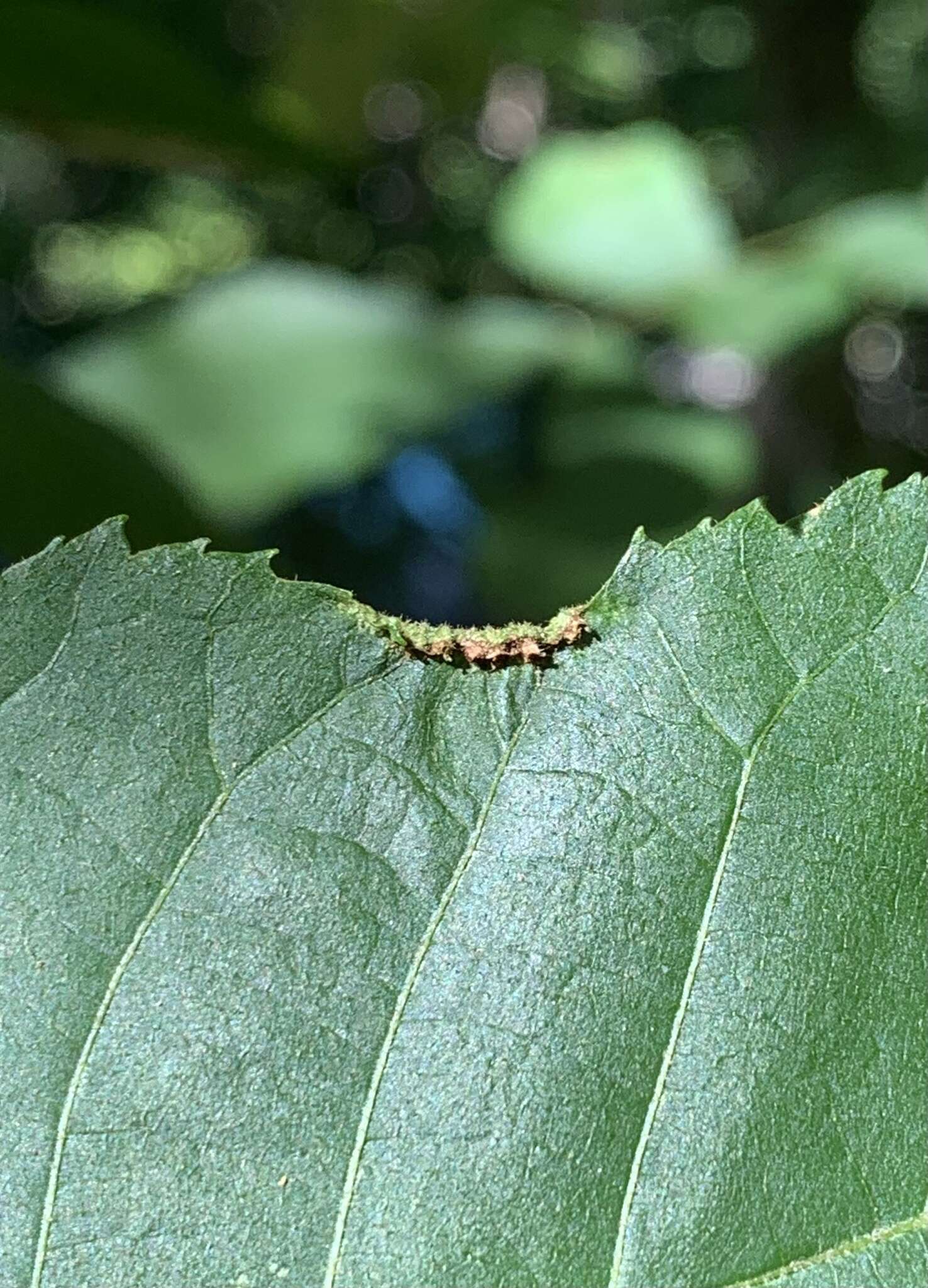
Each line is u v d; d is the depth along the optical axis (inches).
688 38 17.2
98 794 3.2
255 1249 3.0
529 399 8.6
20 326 20.8
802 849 3.2
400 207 18.5
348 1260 3.0
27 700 3.2
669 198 7.5
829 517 3.3
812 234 7.3
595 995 3.2
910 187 12.7
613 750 3.3
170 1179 3.1
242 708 3.2
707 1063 3.2
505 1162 3.1
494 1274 3.0
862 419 14.5
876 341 15.1
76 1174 3.0
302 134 5.8
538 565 7.4
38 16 5.0
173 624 3.2
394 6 9.2
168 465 5.4
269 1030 3.1
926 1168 3.1
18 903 3.1
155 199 21.2
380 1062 3.1
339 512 10.5
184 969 3.1
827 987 3.2
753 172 16.0
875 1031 3.2
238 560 3.3
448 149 17.9
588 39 9.1
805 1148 3.1
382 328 7.7
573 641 3.3
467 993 3.2
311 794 3.2
